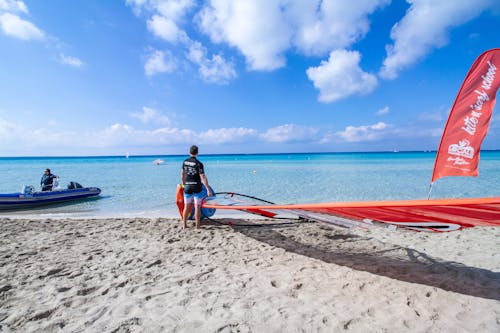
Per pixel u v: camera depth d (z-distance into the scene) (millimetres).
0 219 6473
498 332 2033
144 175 22031
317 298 2568
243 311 2342
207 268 3330
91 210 8312
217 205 4883
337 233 5035
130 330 2086
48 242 4477
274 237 4773
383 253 3912
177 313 2320
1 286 2832
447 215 2266
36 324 2168
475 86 2684
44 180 10109
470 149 2738
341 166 30672
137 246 4246
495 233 4773
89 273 3191
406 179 16031
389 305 2434
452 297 2570
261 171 24562
